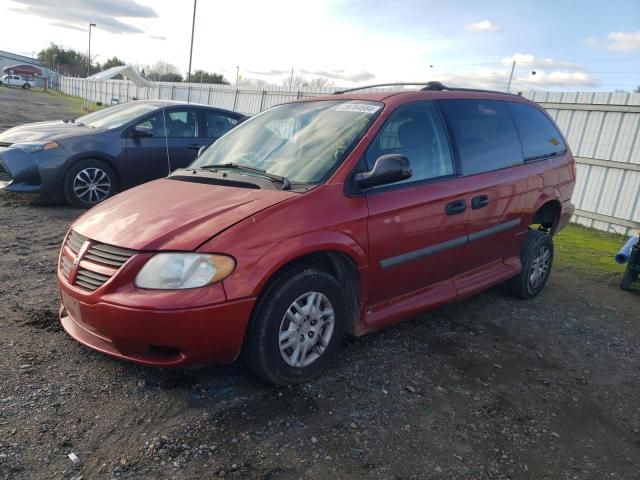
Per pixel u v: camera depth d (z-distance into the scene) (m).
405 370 3.49
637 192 9.00
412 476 2.51
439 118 4.04
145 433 2.63
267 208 2.98
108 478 2.32
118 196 3.60
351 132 3.59
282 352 3.03
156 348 2.83
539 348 4.06
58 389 2.94
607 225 9.48
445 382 3.39
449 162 4.00
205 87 24.12
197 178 3.62
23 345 3.38
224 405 2.91
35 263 4.94
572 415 3.18
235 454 2.54
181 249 2.73
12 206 7.16
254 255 2.83
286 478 2.41
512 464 2.68
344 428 2.81
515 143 4.70
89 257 2.96
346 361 3.53
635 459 2.82
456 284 4.21
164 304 2.65
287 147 3.76
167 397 2.95
